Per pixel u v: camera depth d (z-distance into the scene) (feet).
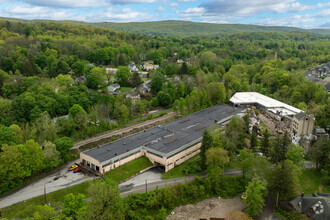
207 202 325.42
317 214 285.43
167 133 465.06
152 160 399.65
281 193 310.86
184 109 602.03
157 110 652.48
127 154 390.83
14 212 291.79
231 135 417.69
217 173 344.90
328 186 355.15
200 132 468.34
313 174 382.63
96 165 367.45
